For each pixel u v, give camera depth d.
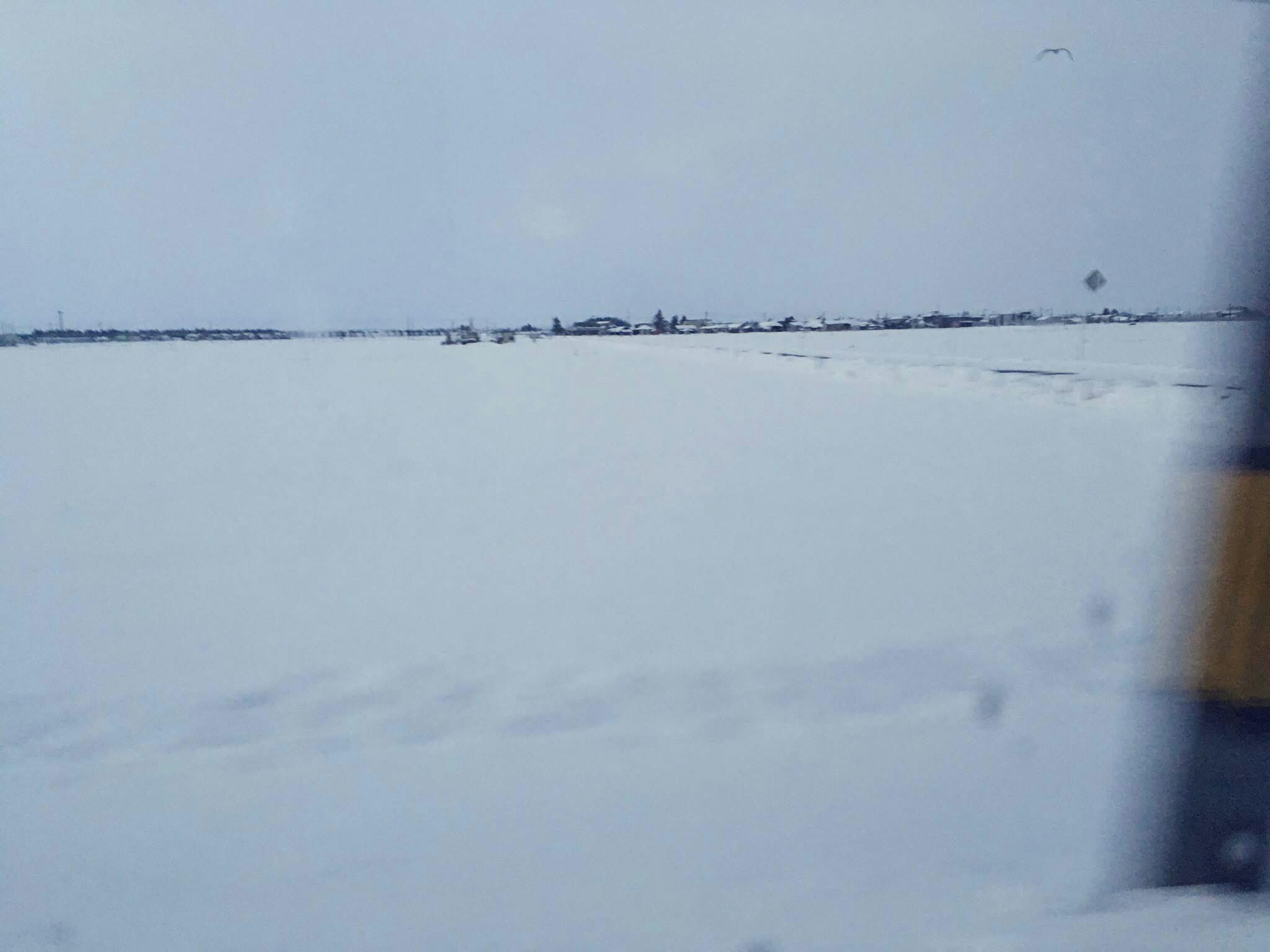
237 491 10.84
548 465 12.12
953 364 28.05
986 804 3.67
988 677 4.91
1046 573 6.88
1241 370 3.81
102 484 11.45
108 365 36.88
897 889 3.16
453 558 7.73
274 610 6.49
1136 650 5.19
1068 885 3.15
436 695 4.91
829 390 20.84
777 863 3.33
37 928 3.21
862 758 4.07
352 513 9.52
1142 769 3.83
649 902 3.15
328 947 3.02
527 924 3.07
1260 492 3.62
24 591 7.10
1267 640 3.63
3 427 16.78
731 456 12.35
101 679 5.34
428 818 3.73
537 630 5.88
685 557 7.58
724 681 4.95
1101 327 69.19
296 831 3.70
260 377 28.83
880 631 5.67
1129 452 11.80
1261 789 3.55
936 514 8.86
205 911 3.25
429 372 30.22
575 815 3.70
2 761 4.37
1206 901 3.08
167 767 4.26
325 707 4.84
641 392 21.30
